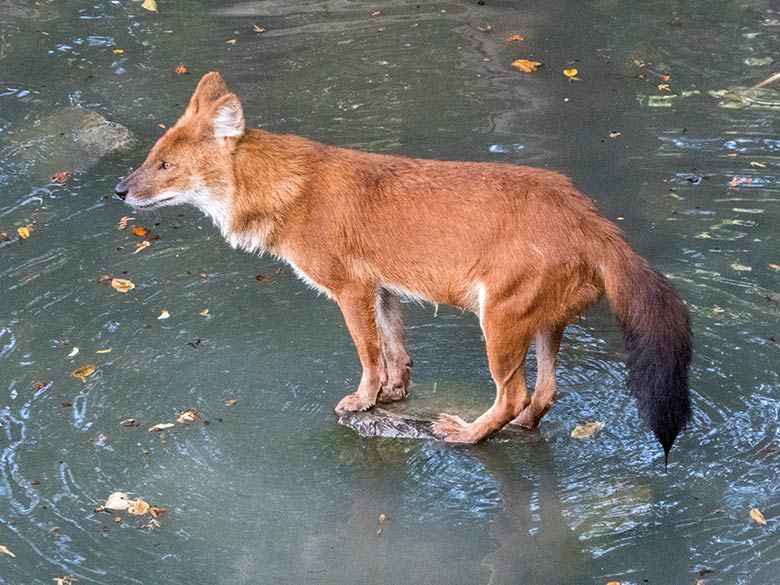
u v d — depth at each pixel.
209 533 6.05
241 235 6.77
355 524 6.13
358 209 6.50
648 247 8.52
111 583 5.64
